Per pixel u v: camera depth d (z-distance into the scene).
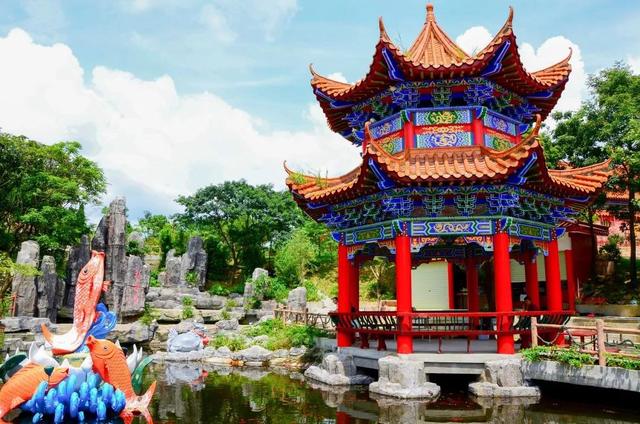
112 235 36.09
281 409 15.07
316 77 20.94
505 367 16.05
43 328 14.29
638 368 13.54
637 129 27.89
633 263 31.78
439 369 16.86
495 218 17.12
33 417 12.94
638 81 31.52
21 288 32.03
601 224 37.97
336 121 22.45
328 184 20.89
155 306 39.91
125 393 13.70
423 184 16.64
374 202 18.03
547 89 19.59
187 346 28.00
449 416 13.79
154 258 60.88
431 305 36.28
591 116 33.00
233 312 40.19
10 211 44.56
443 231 17.28
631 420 13.22
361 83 18.89
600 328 14.55
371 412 14.44
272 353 25.95
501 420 13.33
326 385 18.64
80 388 13.09
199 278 50.34
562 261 34.75
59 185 43.91
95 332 14.62
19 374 13.13
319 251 55.47
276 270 51.03
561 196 18.53
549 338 18.38
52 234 42.75
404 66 17.34
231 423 13.54
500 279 16.95
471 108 18.45
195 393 17.75
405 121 18.58
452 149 18.16
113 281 35.06
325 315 27.47
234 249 60.28
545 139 33.75
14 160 44.56
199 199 57.03
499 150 19.14
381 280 49.88
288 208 59.41
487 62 17.47
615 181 30.47
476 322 23.78
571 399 15.52
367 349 19.19
